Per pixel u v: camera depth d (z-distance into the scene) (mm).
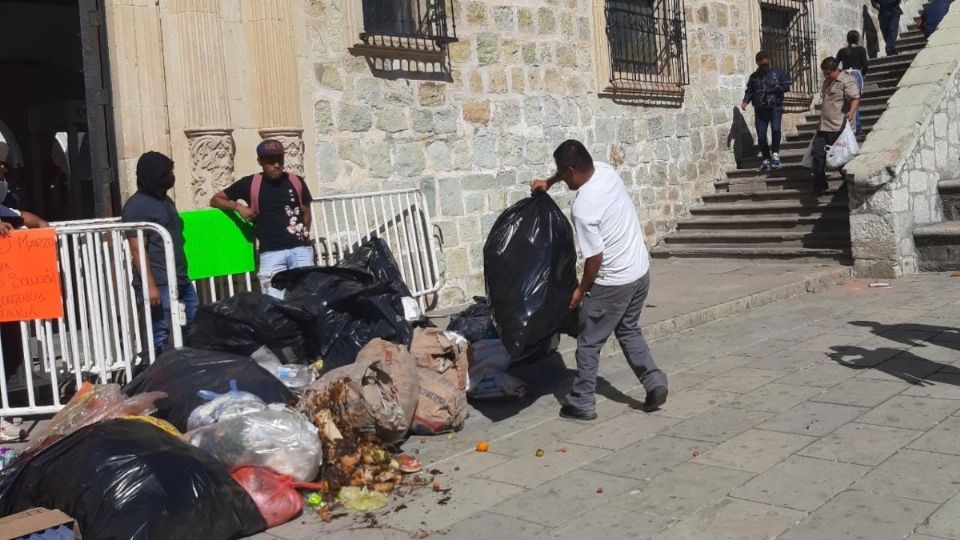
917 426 5137
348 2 8547
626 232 5520
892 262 10188
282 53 8000
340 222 8375
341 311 6062
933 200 10852
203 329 5910
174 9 7434
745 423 5434
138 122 7227
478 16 10016
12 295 5391
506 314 5602
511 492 4582
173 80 7453
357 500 4492
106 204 7367
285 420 4602
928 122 10805
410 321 6723
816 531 3859
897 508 4031
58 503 3953
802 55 15336
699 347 7570
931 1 17922
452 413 5613
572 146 5492
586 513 4242
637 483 4578
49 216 11422
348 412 5012
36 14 11070
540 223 5711
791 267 10859
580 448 5195
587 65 11422
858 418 5363
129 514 3805
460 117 9789
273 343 5938
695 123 13305
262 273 6984
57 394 5457
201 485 4004
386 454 4906
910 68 11523
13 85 11812
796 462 4703
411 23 9391
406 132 9211
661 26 12766
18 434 5492
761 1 14516
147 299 5688
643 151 12359
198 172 7512
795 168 12930
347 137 8648
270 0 7918
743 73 14219
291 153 8078
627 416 5762
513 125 10414
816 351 7121
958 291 9148
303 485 4539
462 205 9789
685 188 13117
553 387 6621
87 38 7273
